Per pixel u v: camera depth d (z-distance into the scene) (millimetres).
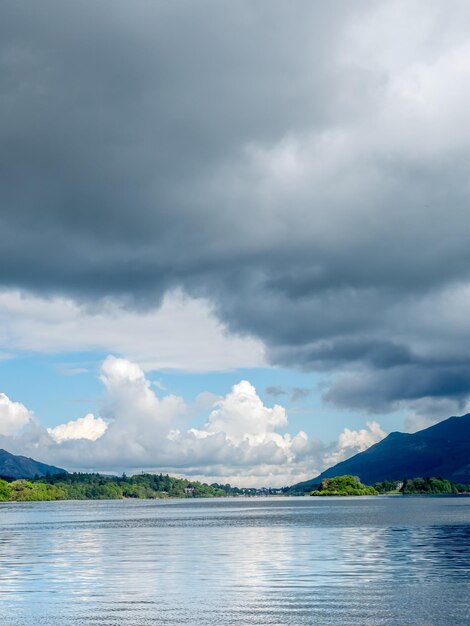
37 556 99750
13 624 51219
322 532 147750
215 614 53875
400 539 122000
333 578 71562
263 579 71750
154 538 139750
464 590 63438
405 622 50500
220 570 80500
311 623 50438
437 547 104875
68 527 190750
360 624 50000
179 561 90875
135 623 51156
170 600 60062
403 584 67000
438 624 49812
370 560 87750
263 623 50625
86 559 94750
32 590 66188
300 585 67312
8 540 136125
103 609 56312
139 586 68188
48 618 53125
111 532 164250
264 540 127875
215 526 189875
